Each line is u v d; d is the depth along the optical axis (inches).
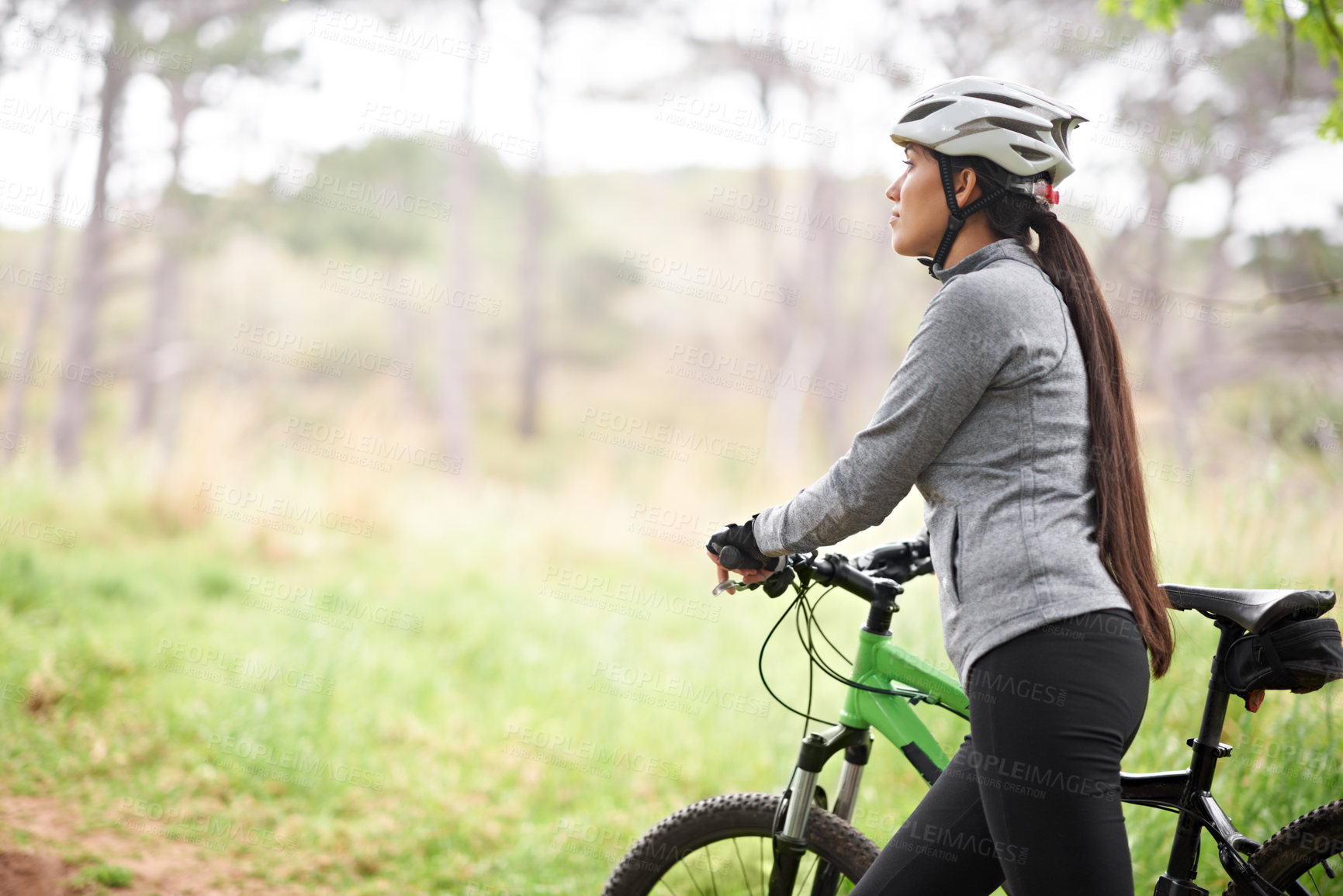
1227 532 151.7
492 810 139.9
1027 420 61.0
